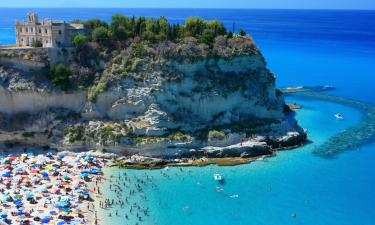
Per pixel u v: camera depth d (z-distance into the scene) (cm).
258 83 11775
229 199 8344
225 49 11625
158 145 9938
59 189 8281
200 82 10988
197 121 10712
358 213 8000
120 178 8962
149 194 8412
